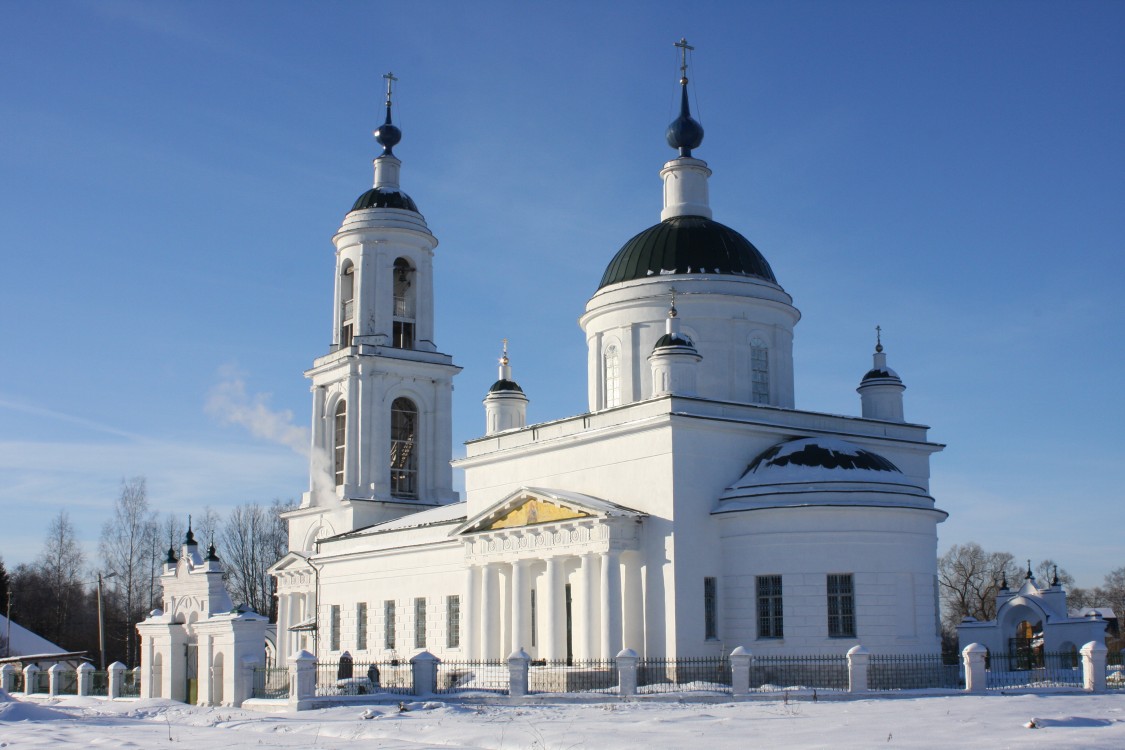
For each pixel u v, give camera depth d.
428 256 81.81
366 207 80.81
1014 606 66.75
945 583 130.75
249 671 45.91
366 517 76.19
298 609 78.38
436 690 46.81
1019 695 41.41
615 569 51.38
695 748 25.33
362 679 53.91
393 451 80.50
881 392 61.16
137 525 108.38
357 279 79.56
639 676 50.78
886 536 50.28
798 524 50.12
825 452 52.25
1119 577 153.50
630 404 54.25
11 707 41.22
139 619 112.69
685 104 66.12
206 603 49.22
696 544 51.66
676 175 64.56
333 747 28.95
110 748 29.80
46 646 95.25
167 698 50.72
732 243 61.94
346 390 78.25
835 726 29.23
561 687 49.97
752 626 50.47
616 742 26.97
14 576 128.50
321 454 79.81
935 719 30.59
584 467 56.16
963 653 43.56
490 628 56.72
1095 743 23.86
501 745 28.53
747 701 40.91
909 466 59.97
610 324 61.53
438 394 80.69
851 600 49.69
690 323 59.78
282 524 121.19
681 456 52.00
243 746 29.45
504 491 60.72
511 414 66.94
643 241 62.56
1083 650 44.06
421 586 65.94
